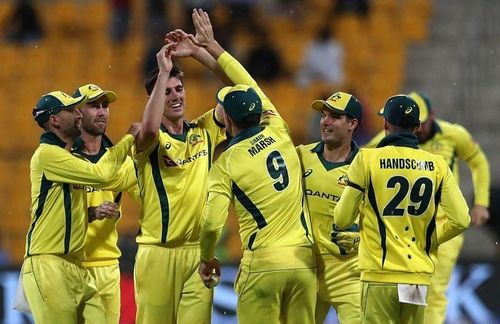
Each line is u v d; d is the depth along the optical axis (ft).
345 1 231.71
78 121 88.99
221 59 92.89
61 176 87.30
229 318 144.66
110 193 97.71
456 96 219.20
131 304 142.51
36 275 88.43
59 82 222.48
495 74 222.89
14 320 144.36
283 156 87.20
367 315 85.66
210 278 87.30
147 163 90.63
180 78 91.91
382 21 231.71
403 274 83.97
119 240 164.86
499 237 187.01
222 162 85.76
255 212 85.66
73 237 89.04
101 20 232.73
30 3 232.32
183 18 216.74
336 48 216.74
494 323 145.79
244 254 87.35
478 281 146.72
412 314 85.71
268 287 85.66
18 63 224.33
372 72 222.89
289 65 220.02
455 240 114.62
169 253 91.20
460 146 117.91
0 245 180.96
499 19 232.32
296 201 86.94
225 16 222.48
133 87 217.97
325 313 95.30
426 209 84.84
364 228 85.56
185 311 91.61
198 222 91.25
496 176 200.13
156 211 90.84
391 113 86.07
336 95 91.30
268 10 231.09
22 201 194.18
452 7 234.99
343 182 90.48
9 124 213.05
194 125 93.20
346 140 90.89
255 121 86.94
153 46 215.51
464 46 227.81
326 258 91.97
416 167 84.74
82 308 91.50
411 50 227.61
